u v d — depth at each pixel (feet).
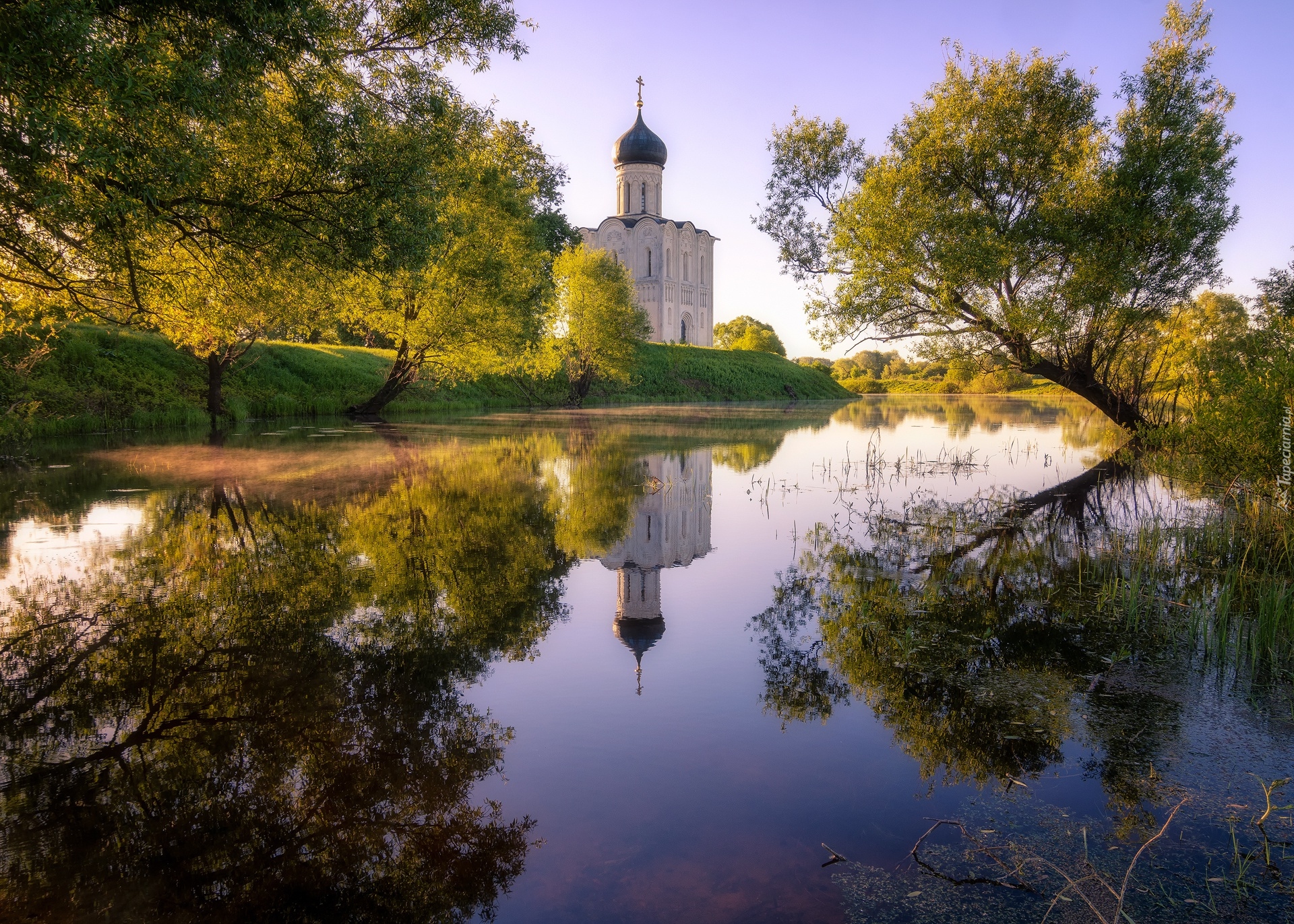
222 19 24.75
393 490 37.17
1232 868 9.21
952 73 54.60
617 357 145.38
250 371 91.97
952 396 244.42
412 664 15.37
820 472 47.29
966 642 17.02
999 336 56.59
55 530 27.20
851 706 13.67
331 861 9.21
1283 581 20.44
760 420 104.27
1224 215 52.13
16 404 60.03
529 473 44.52
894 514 32.96
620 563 24.04
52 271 35.65
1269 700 13.96
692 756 11.82
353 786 10.87
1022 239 52.95
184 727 12.49
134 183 24.56
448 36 36.94
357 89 35.60
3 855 9.27
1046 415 120.57
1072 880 8.93
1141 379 63.00
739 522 31.12
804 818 10.16
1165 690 14.40
